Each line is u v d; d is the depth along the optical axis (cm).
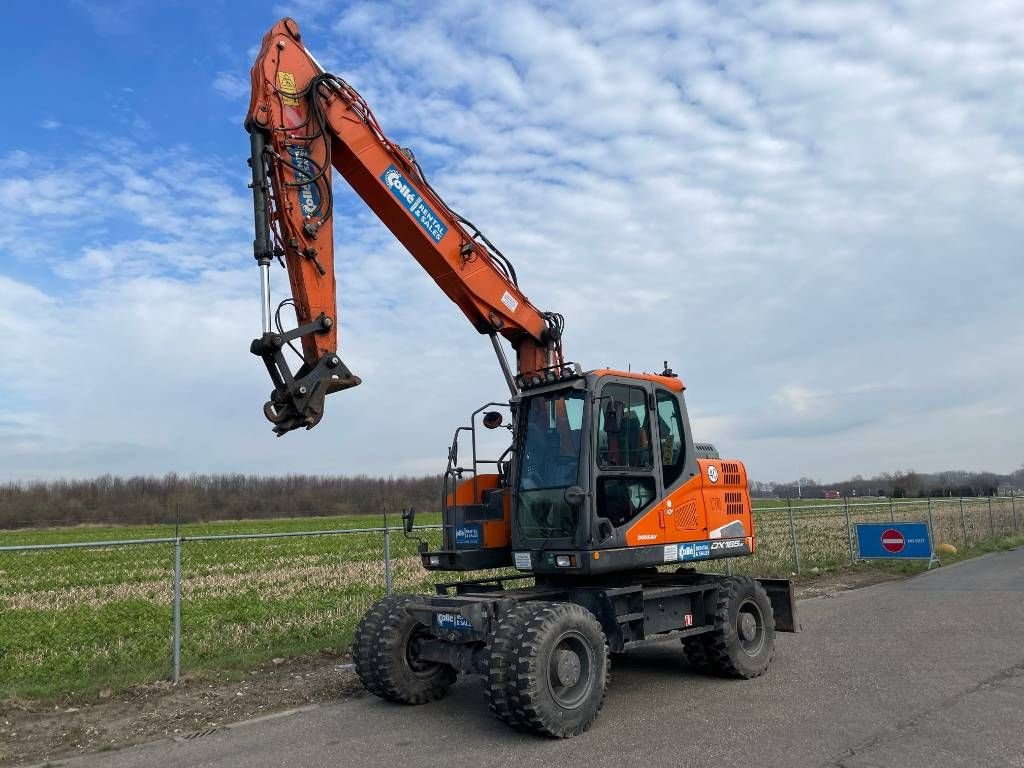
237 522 5828
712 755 579
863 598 1423
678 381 876
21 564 2462
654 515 797
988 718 643
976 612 1197
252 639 1088
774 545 2319
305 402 712
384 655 754
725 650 827
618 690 805
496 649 654
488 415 859
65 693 806
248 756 620
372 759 602
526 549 778
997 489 7769
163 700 790
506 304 907
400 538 3222
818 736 613
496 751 614
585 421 751
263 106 759
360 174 825
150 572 2138
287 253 757
